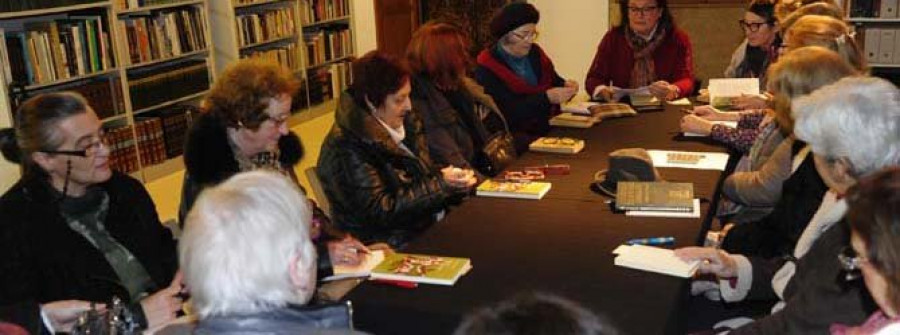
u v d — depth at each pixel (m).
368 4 7.60
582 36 7.48
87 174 2.01
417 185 2.84
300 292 1.30
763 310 2.44
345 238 2.50
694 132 3.50
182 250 1.26
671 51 4.57
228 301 1.22
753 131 3.28
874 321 1.33
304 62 7.02
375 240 2.85
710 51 7.36
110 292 2.06
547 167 3.04
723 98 3.97
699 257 2.07
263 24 6.53
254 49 6.70
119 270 2.13
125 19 5.45
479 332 0.97
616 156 2.72
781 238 2.43
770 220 2.52
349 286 2.15
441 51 3.36
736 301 2.21
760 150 2.92
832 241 1.63
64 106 1.97
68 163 1.97
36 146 1.95
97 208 2.13
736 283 2.10
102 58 5.23
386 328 1.90
